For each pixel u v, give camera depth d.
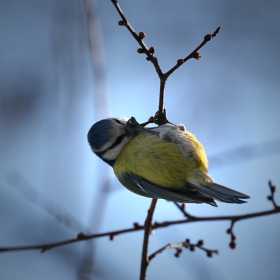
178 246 10.21
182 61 9.26
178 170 9.55
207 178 9.44
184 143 9.65
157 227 10.10
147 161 9.70
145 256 9.84
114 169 10.57
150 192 9.75
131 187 10.32
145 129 9.91
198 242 10.39
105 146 10.46
